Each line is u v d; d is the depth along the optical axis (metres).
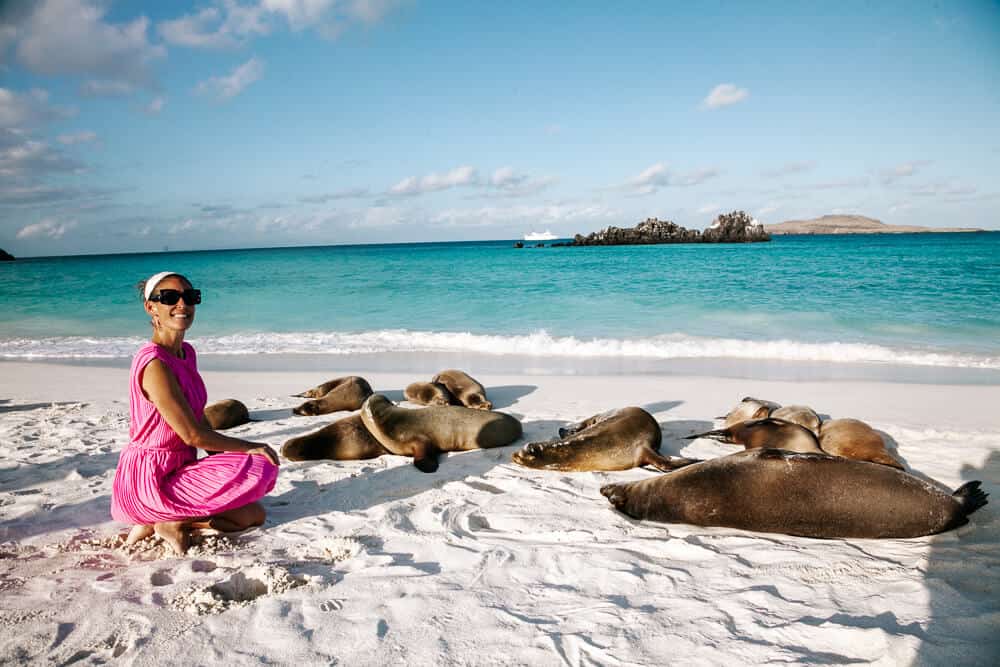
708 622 2.89
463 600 3.14
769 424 5.77
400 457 5.87
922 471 5.16
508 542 3.90
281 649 2.72
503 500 4.64
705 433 6.35
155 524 3.82
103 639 2.81
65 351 13.74
